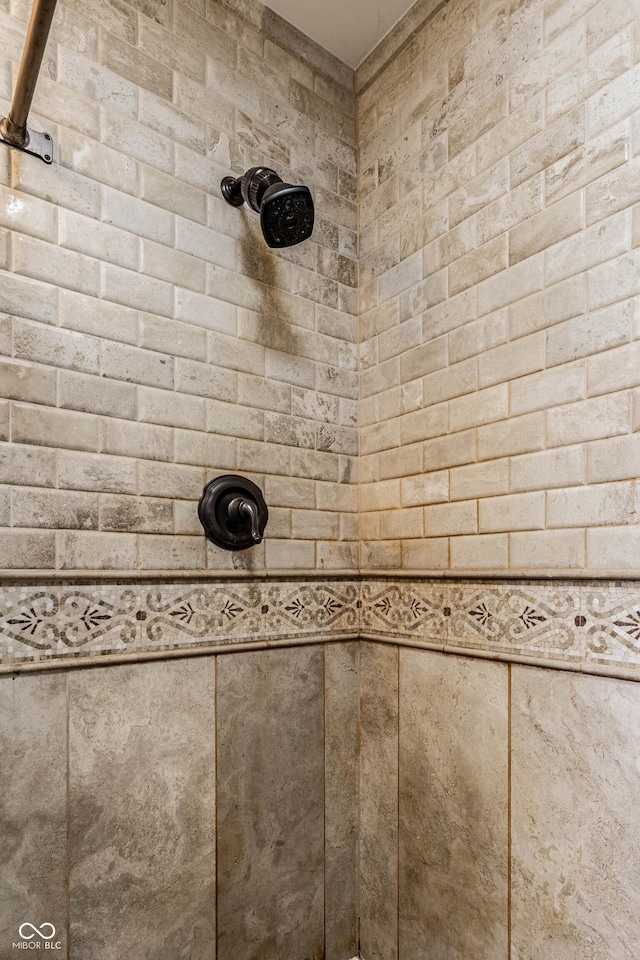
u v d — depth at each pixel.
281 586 1.22
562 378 0.97
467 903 1.06
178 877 1.05
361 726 1.33
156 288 1.08
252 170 1.13
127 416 1.03
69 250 0.98
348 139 1.45
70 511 0.95
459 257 1.17
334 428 1.35
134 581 1.02
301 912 1.21
